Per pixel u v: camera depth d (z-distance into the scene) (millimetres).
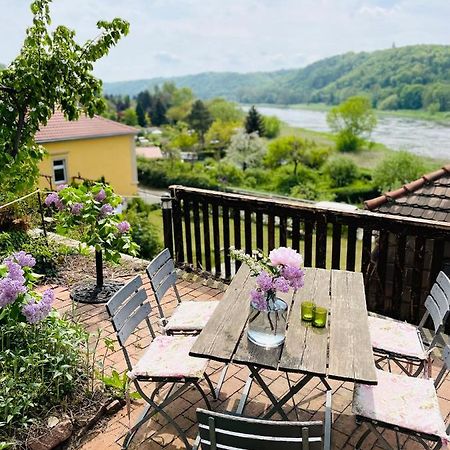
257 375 2305
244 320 2426
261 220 4277
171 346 2662
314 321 2344
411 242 4703
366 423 2105
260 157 41875
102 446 2500
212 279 4723
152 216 18531
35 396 2604
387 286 4781
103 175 18891
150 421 2678
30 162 5207
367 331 2309
